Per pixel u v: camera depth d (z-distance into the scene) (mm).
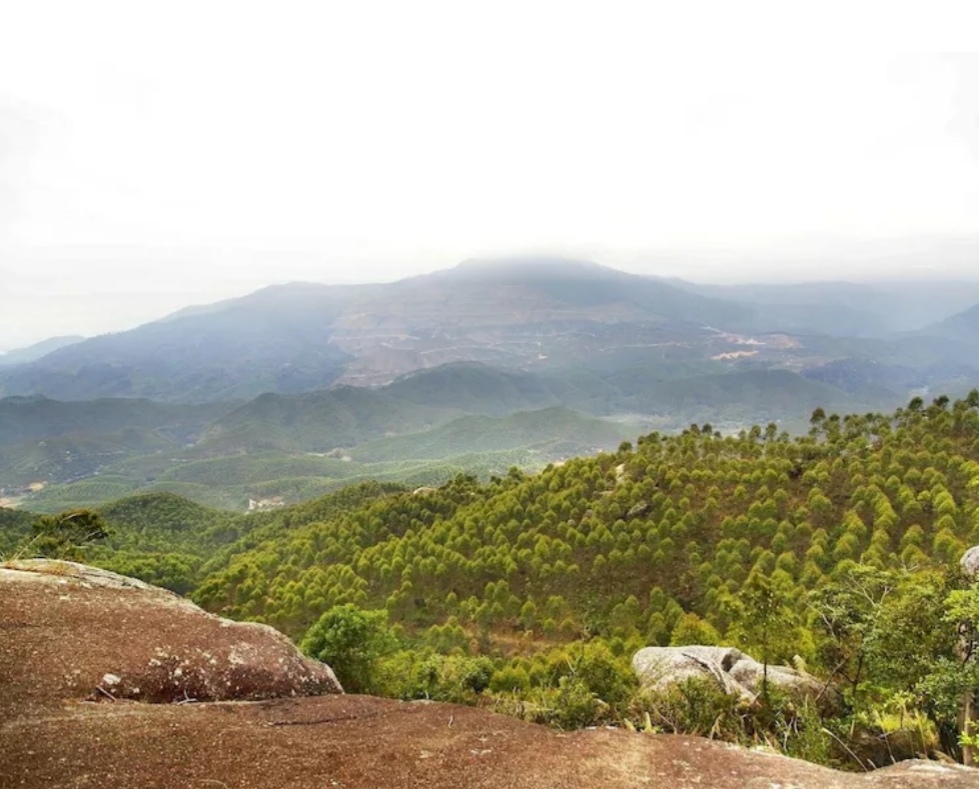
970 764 17562
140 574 91875
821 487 69812
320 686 13633
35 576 14453
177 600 15117
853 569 25641
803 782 9492
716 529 70500
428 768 9141
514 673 41875
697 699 23547
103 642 11898
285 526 130250
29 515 127625
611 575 70188
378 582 82125
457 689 35688
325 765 8898
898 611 20188
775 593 28000
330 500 136625
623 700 29422
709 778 9555
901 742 19844
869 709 22031
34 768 7793
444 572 78625
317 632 31281
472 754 9766
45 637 11633
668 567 68438
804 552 62781
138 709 10133
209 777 8125
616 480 84312
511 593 73125
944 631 18844
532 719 26578
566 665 42219
